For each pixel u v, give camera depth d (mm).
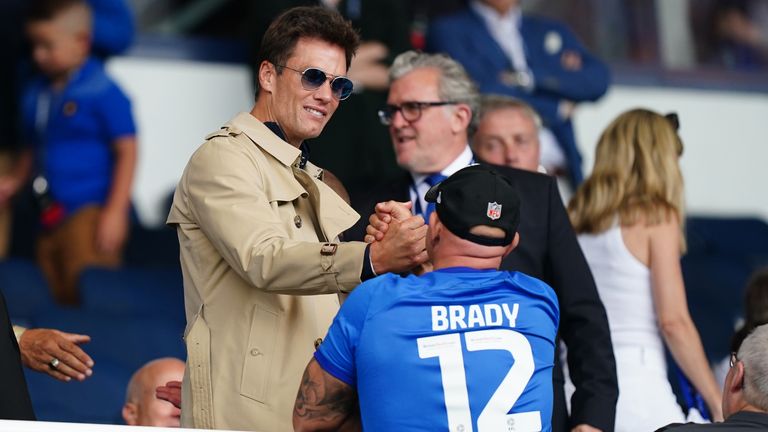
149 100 30984
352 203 17375
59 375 14984
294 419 12609
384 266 12711
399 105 17422
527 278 12578
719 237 33062
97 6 27422
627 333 17953
